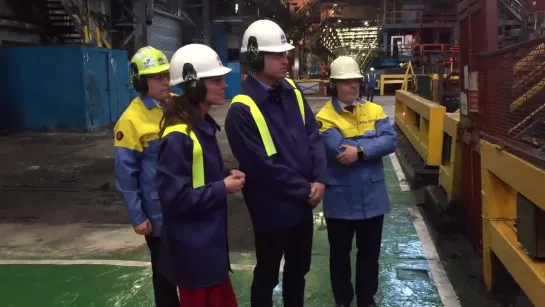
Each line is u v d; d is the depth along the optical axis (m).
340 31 47.81
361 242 3.38
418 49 31.64
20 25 15.48
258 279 2.92
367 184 3.25
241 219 5.93
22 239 5.30
